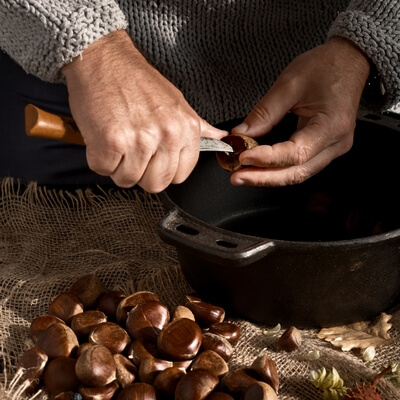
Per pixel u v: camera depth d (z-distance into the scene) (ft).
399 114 4.43
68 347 3.86
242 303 4.00
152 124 3.67
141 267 4.40
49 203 4.82
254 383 3.66
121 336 3.91
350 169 4.50
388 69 4.17
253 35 4.56
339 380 3.77
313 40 4.64
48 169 5.08
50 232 4.69
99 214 4.75
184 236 3.77
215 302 4.07
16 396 3.74
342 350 3.95
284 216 4.53
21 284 4.29
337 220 4.48
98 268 4.37
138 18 4.44
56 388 3.79
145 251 4.57
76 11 3.84
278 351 3.97
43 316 4.02
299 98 4.11
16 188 4.89
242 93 4.66
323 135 4.02
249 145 4.01
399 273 3.96
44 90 4.95
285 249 3.75
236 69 4.61
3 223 4.75
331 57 4.15
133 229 4.68
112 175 3.75
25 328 4.13
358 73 4.16
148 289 4.28
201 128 4.00
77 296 4.13
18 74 4.95
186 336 3.84
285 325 4.02
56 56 3.84
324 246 3.74
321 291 3.90
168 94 3.75
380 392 3.76
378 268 3.89
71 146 5.03
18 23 3.93
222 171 4.47
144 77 3.77
